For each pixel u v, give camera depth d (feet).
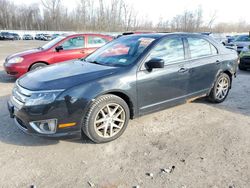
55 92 10.39
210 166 10.07
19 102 10.85
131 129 13.23
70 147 11.30
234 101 18.38
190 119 14.74
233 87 22.90
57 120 10.42
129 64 12.37
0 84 22.81
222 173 9.62
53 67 13.23
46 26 220.02
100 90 10.98
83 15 175.73
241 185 8.95
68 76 11.36
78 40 25.43
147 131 13.06
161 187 8.82
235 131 13.24
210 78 16.21
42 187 8.71
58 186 8.79
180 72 13.99
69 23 202.90
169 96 13.88
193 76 14.88
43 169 9.71
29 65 23.20
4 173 9.39
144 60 12.57
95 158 10.52
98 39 26.48
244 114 15.72
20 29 247.09
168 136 12.57
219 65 16.61
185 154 10.94
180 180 9.20
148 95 12.84
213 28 176.76
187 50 14.71
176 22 160.25
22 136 12.15
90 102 10.80
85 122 10.99
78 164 10.08
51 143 11.59
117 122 12.10
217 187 8.84
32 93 10.48
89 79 11.10
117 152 11.02
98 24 166.40
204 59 15.56
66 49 24.75
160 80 13.10
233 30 196.34
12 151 10.85
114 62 13.10
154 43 13.21
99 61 13.78
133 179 9.23
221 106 17.17
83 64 13.38
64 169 9.74
